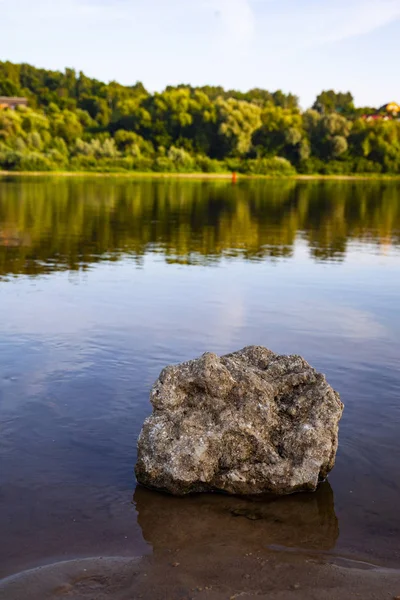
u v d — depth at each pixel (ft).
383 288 55.72
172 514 21.01
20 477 22.68
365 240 90.63
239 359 26.20
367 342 38.88
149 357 35.17
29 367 33.14
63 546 18.97
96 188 201.87
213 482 22.61
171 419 23.24
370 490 22.49
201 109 392.47
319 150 387.14
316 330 41.45
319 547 19.27
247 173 352.69
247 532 20.06
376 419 27.73
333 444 23.22
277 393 24.62
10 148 309.42
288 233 97.14
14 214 113.29
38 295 50.21
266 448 22.72
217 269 63.98
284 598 16.70
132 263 66.69
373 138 382.22
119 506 21.30
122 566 18.07
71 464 23.75
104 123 444.55
